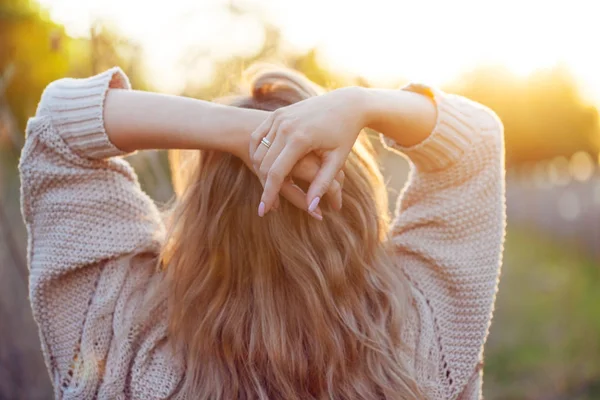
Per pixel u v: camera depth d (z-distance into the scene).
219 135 1.05
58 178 1.13
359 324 1.12
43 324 1.13
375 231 1.14
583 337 4.76
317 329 1.08
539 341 4.85
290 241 1.09
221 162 1.11
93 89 1.11
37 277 1.13
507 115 25.72
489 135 1.18
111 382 1.10
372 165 1.22
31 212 1.15
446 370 1.16
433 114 1.15
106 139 1.10
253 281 1.11
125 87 1.17
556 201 11.28
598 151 26.38
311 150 1.00
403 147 1.17
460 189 1.18
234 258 1.11
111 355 1.11
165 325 1.14
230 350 1.10
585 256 9.43
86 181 1.14
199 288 1.11
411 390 1.10
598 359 4.27
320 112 1.00
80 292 1.13
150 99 1.10
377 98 1.08
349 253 1.11
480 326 1.17
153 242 1.19
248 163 1.05
